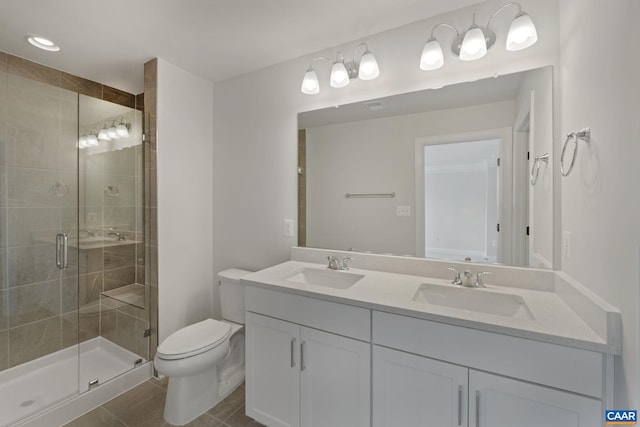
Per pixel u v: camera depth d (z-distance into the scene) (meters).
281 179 2.10
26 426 1.48
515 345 0.94
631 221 0.74
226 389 1.85
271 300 1.47
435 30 1.57
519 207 1.40
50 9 1.48
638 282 0.71
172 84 2.10
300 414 1.39
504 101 1.42
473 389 1.00
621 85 0.78
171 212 2.11
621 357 0.79
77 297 2.15
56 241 2.05
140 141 2.12
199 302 2.33
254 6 1.48
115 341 2.24
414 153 1.66
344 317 1.26
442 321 1.04
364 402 1.22
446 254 1.58
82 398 1.69
